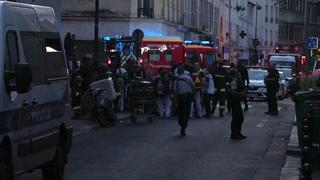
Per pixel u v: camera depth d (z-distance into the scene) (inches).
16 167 315.0
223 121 860.0
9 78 303.0
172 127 765.9
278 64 1939.0
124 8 1664.6
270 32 3612.2
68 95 414.0
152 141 620.4
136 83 828.0
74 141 619.2
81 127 735.1
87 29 1676.9
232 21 2849.4
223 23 2652.6
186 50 1280.8
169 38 1240.8
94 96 773.3
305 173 378.3
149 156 519.2
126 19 1660.9
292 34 4025.6
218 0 2541.8
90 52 1685.5
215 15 2495.1
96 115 772.6
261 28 3425.2
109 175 428.8
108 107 772.0
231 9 2812.5
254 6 3307.1
